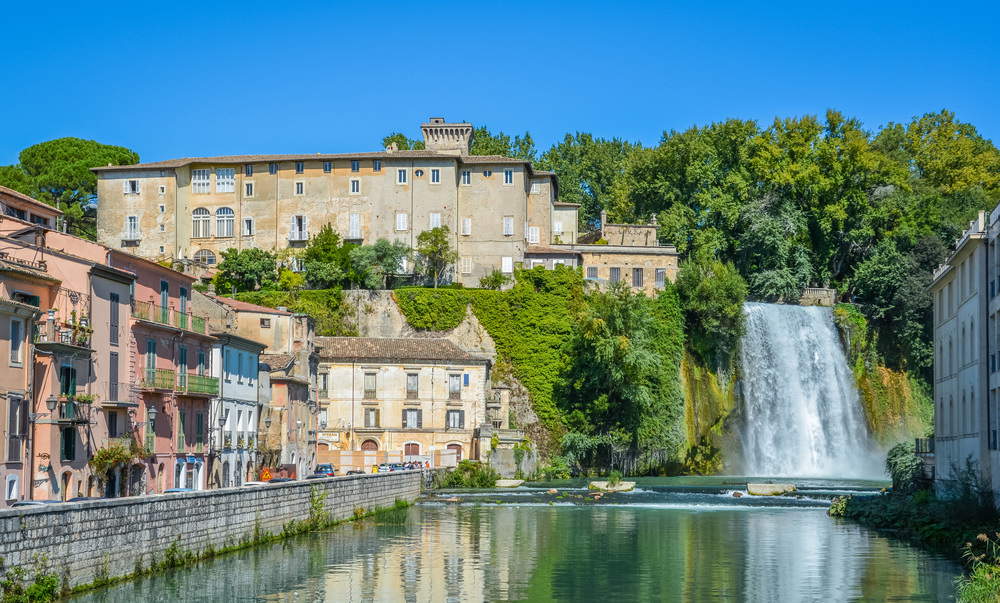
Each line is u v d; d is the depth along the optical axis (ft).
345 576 153.99
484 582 152.87
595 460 404.36
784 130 501.15
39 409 171.22
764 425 439.22
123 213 463.01
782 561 173.68
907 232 481.46
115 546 131.34
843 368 457.68
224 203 460.14
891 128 565.94
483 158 465.47
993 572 137.59
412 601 138.82
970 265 217.56
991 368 202.49
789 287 472.44
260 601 134.10
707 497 297.53
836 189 487.20
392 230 455.22
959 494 202.69
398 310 428.56
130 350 204.85
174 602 128.98
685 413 426.51
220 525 160.86
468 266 458.91
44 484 169.78
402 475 274.77
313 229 456.86
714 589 148.56
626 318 403.95
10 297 169.48
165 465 217.97
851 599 140.97
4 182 492.54
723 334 438.40
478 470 357.00
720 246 485.56
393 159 457.27
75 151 527.40
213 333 250.37
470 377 392.68
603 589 148.36
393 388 387.14
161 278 224.33
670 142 508.94
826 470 442.09
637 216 526.98
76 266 186.80
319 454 347.15
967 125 564.71
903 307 465.06
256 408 278.05
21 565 112.57
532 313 426.10
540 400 416.46
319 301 424.87
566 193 622.54
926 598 141.28
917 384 473.26
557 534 209.67
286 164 459.32
